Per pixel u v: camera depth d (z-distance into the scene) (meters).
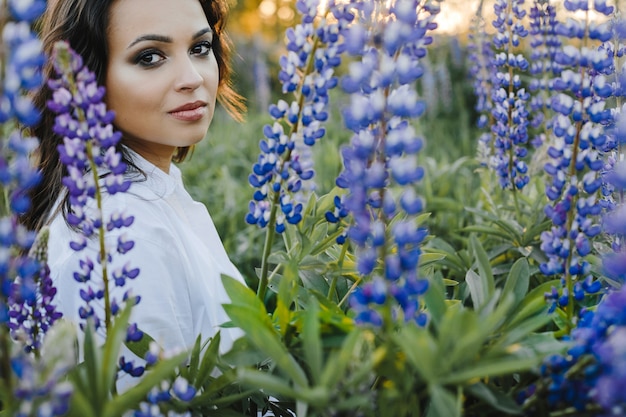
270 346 1.17
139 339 1.44
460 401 1.14
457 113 6.14
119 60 1.91
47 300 1.45
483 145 2.77
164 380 1.34
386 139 1.18
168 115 1.93
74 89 1.35
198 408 1.44
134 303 1.37
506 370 1.07
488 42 2.96
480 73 2.99
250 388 1.51
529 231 2.24
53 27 2.01
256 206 1.55
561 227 1.39
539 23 2.44
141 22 1.88
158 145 2.10
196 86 1.92
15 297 1.38
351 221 1.65
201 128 1.98
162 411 1.38
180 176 2.30
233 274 2.15
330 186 3.72
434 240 2.43
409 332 1.10
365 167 1.25
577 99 1.47
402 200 1.09
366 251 1.18
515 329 1.30
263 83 7.03
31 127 2.08
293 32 1.44
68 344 1.07
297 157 1.51
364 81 1.23
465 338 1.08
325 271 1.67
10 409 1.08
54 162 2.11
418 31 1.38
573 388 1.21
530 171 2.73
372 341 1.21
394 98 1.14
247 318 1.28
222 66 2.63
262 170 1.50
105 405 1.13
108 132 1.36
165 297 1.76
